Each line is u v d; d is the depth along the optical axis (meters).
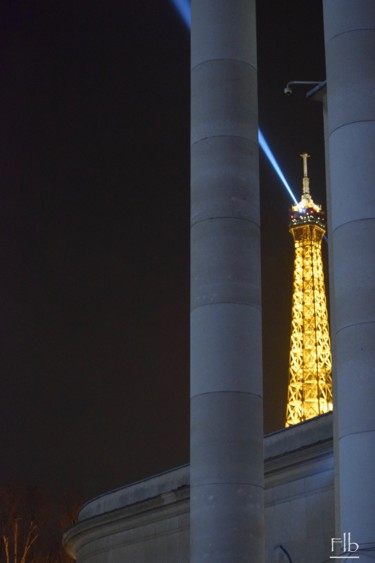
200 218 104.19
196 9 110.31
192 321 102.81
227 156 104.62
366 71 91.94
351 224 88.81
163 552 179.38
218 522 95.69
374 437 83.62
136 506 186.88
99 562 196.25
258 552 95.81
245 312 101.12
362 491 83.00
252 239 103.69
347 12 94.00
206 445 97.81
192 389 100.88
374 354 85.25
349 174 90.12
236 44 107.75
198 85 107.50
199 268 102.94
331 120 93.25
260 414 100.00
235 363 99.44
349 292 87.44
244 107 106.44
